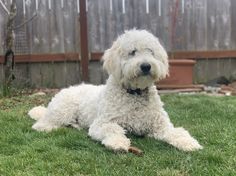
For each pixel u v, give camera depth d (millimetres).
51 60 2438
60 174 987
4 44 2371
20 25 2324
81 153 1112
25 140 1259
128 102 1233
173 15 2498
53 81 2459
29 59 2410
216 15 2559
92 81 2488
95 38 2479
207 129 1325
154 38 1270
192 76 2354
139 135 1259
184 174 964
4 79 2248
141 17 2506
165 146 1157
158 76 1224
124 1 2484
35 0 2416
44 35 2436
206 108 1681
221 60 2562
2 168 1025
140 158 1062
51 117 1428
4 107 1867
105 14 2477
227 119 1489
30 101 1988
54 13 2436
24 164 1055
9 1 2387
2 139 1269
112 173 971
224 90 2266
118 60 1250
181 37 2537
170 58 2494
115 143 1122
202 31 2555
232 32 2574
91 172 991
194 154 1076
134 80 1218
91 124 1315
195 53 2533
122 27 2494
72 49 2461
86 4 2438
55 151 1133
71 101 1433
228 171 954
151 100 1248
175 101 1884
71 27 2453
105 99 1261
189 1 2529
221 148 1146
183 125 1423
